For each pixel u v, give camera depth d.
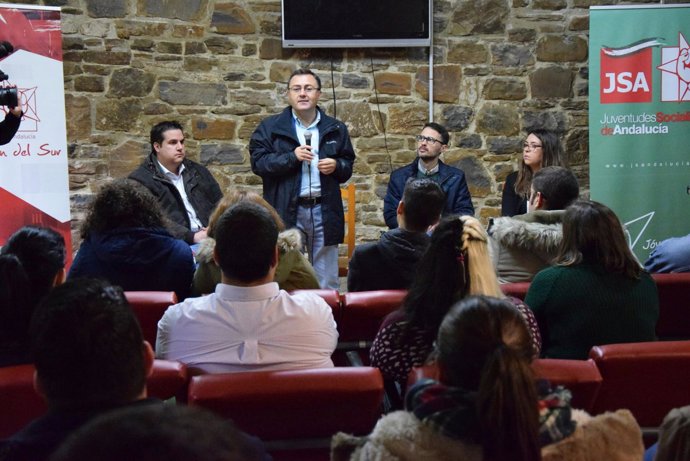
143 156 6.25
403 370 2.26
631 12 5.95
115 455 0.71
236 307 2.32
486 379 1.38
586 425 1.50
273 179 5.04
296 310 2.35
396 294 2.82
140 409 0.77
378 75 6.39
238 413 1.96
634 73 6.00
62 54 6.02
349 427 2.05
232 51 6.27
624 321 2.57
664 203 6.11
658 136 6.06
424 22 6.23
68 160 6.16
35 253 2.28
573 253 2.63
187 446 0.72
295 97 4.97
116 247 3.08
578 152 6.61
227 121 6.32
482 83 6.48
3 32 5.53
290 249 3.09
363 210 6.52
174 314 2.35
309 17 6.14
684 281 3.06
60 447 0.76
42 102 5.64
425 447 1.43
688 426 1.61
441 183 5.48
